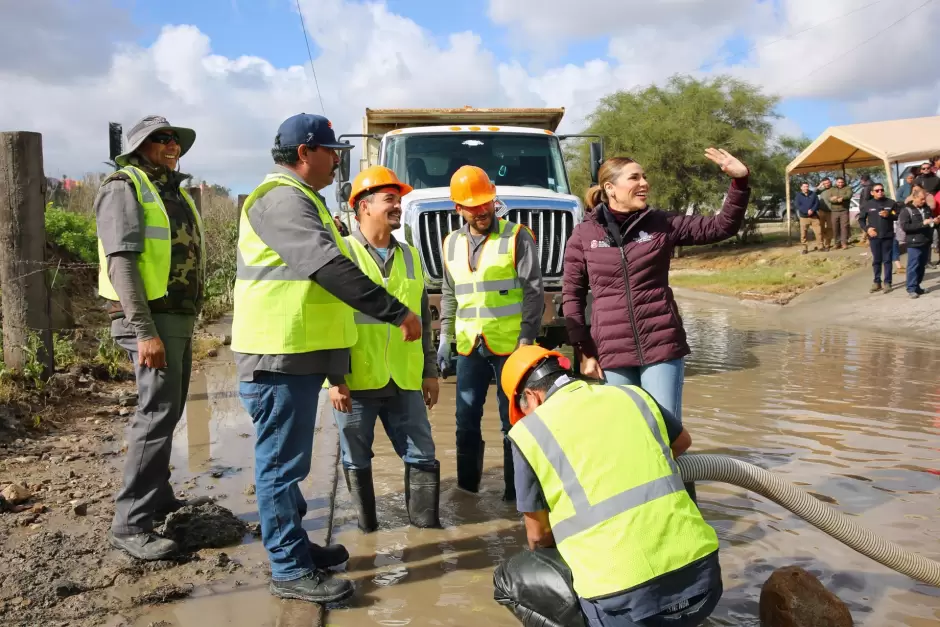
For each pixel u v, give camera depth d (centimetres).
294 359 345
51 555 382
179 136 414
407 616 347
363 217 445
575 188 3606
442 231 809
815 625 319
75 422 618
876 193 1584
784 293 1814
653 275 414
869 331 1290
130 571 371
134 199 376
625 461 285
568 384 305
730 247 3294
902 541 414
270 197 339
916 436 627
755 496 495
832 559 402
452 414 726
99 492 468
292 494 355
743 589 370
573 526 285
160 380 388
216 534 414
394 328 432
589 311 793
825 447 597
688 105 3319
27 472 500
